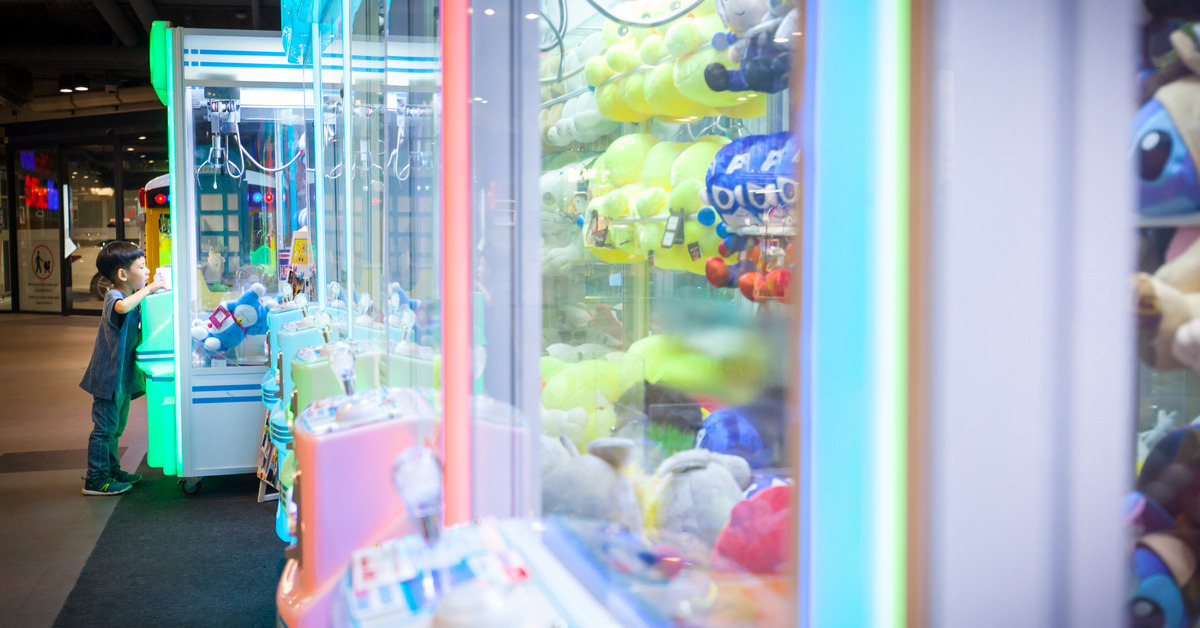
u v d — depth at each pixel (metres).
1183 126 0.63
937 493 0.54
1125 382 0.55
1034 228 0.54
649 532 0.93
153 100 12.93
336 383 2.23
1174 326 0.66
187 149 4.39
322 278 3.65
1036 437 0.54
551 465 1.14
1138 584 0.66
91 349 10.65
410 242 1.58
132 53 10.93
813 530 0.58
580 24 1.34
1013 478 0.54
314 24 3.47
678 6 1.19
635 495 0.98
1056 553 0.55
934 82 0.53
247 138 4.44
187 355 4.45
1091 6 0.53
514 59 1.26
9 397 7.39
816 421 0.57
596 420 1.18
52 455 5.38
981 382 0.54
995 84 0.53
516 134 1.26
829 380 0.57
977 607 0.55
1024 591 0.55
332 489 1.50
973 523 0.54
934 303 0.53
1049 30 0.53
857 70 0.55
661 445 1.07
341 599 1.01
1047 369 0.54
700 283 1.20
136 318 4.66
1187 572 0.66
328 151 3.54
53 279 15.49
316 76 3.49
